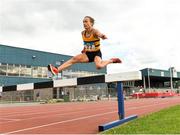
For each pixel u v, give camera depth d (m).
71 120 10.31
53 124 9.06
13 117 12.27
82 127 8.16
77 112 14.64
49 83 35.62
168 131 6.21
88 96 39.31
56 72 7.01
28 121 10.27
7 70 45.25
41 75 49.84
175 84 79.81
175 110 12.13
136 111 14.04
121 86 9.09
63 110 16.80
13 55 46.28
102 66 6.49
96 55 6.74
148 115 10.41
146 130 6.53
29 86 37.81
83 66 55.41
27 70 47.94
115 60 6.77
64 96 38.25
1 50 44.84
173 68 64.44
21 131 7.54
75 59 6.96
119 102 9.01
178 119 8.51
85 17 6.85
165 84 82.81
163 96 46.84
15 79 46.09
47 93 41.44
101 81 28.34
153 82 80.44
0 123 9.70
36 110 17.59
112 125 7.65
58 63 52.41
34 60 49.06
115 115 12.09
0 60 44.50
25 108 20.92
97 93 39.75
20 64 47.06
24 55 47.78
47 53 51.06
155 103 22.27
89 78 30.80
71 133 7.02
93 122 9.46
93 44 6.77
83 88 39.59
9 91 40.50
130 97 45.22
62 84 34.09
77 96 39.22
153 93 45.88
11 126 8.75
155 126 7.14
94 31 6.67
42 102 36.72
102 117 11.27
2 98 40.59
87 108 18.19
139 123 8.01
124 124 8.10
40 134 6.93
